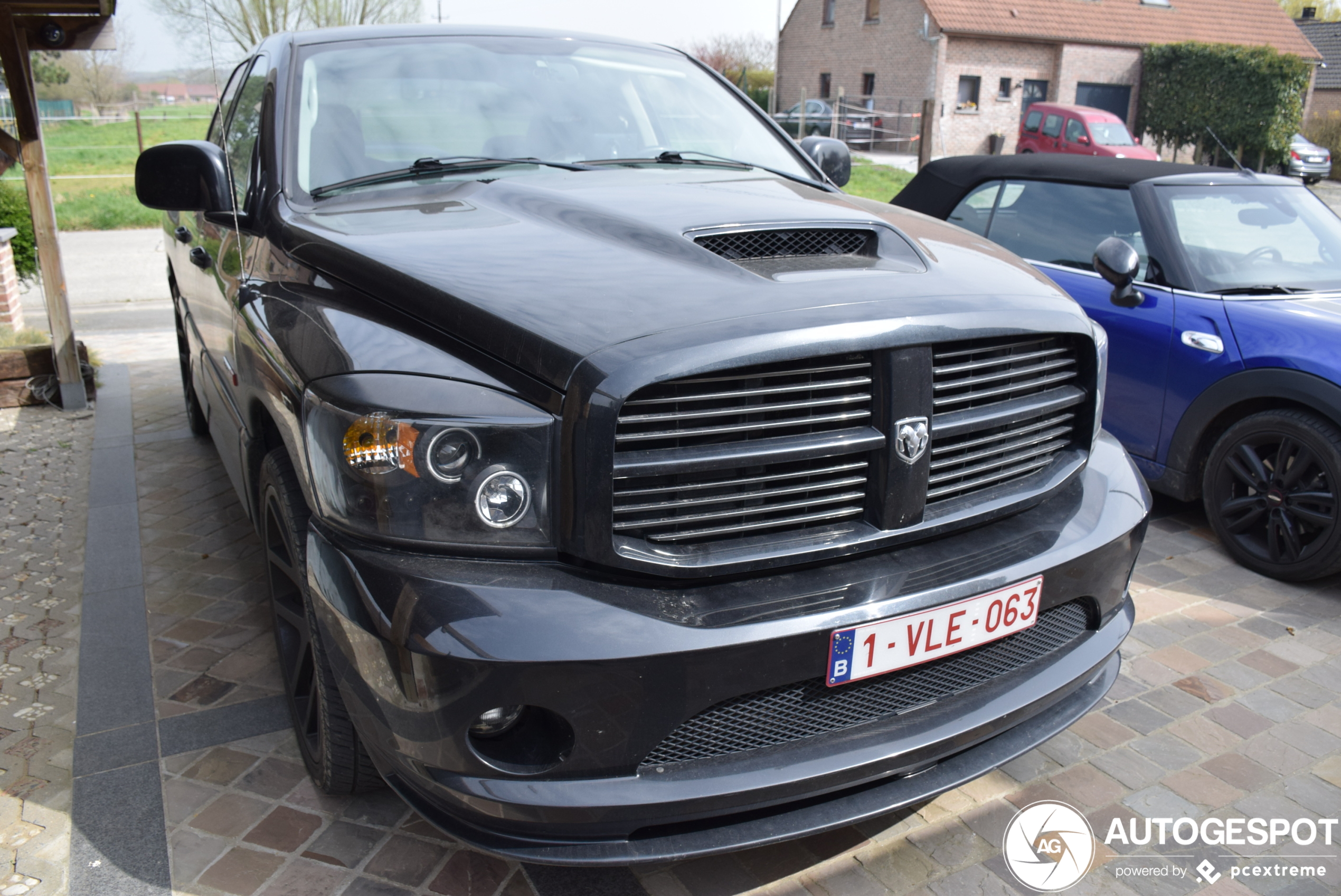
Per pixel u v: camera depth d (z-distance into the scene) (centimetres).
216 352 322
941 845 231
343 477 172
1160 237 425
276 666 298
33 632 318
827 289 190
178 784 242
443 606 162
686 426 171
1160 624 340
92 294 968
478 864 219
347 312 204
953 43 2939
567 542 168
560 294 184
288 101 285
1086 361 225
